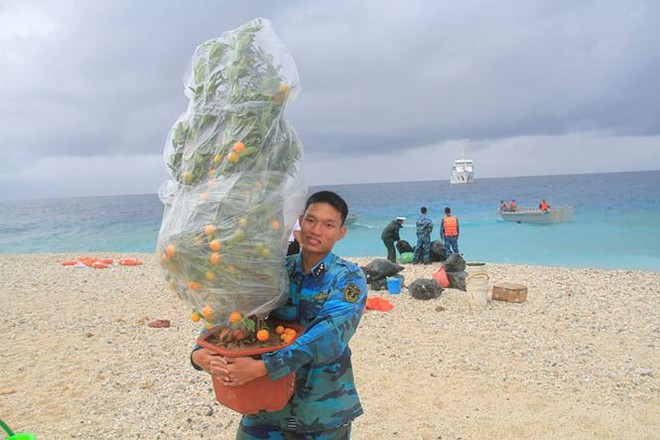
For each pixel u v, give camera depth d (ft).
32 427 16.69
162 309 35.06
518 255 70.90
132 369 22.30
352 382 9.00
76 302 37.55
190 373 21.75
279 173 8.20
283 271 8.43
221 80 8.25
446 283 39.11
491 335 27.02
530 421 16.84
